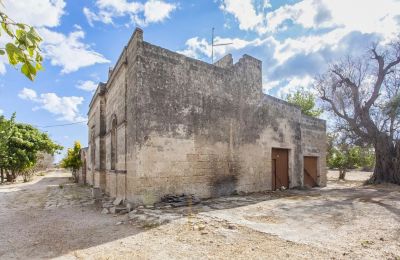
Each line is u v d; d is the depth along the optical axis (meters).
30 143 27.14
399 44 19.95
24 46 1.89
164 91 10.38
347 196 12.18
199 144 11.29
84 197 13.94
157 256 4.96
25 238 6.49
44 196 14.70
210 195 11.41
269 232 6.08
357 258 4.55
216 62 14.48
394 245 5.21
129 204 9.34
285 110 16.67
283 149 16.38
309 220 7.29
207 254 4.95
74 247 5.68
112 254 5.16
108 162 14.79
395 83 20.59
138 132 9.52
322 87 22.69
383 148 19.78
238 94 13.38
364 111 20.62
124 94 11.31
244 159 13.27
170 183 10.12
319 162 19.69
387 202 10.16
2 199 13.89
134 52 10.16
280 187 15.66
